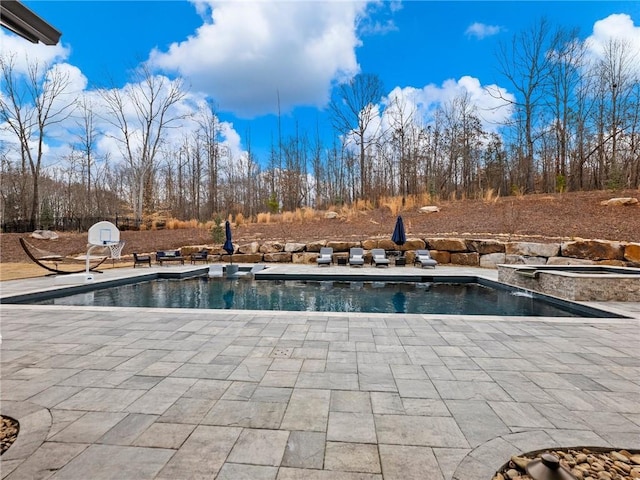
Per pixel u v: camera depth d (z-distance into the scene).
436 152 26.69
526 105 22.38
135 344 3.92
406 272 10.81
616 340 4.10
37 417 2.31
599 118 21.69
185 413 2.38
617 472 1.79
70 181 30.64
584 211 13.15
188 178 31.47
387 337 4.20
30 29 1.90
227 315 5.33
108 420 2.28
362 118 25.77
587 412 2.41
